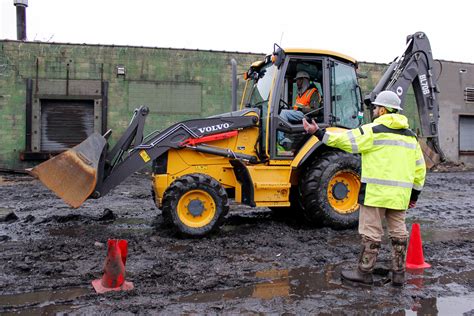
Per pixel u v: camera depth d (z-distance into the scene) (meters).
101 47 15.73
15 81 15.24
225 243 5.64
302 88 6.63
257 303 3.72
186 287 4.02
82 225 6.86
